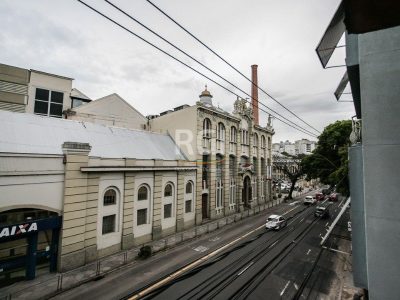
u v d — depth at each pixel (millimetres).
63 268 14797
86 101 27031
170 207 23766
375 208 5074
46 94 20594
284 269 15773
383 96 5180
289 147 118250
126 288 13297
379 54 5324
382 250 4945
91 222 16594
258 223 28531
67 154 15234
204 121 28656
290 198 49906
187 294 12648
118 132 23109
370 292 5016
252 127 37906
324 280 14484
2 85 18516
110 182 18031
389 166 4992
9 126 15727
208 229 25125
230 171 33719
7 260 13281
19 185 13344
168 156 25188
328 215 32125
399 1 3650
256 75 42312
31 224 13531
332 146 29203
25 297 12242
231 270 15469
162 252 18766
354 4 3926
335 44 5781
